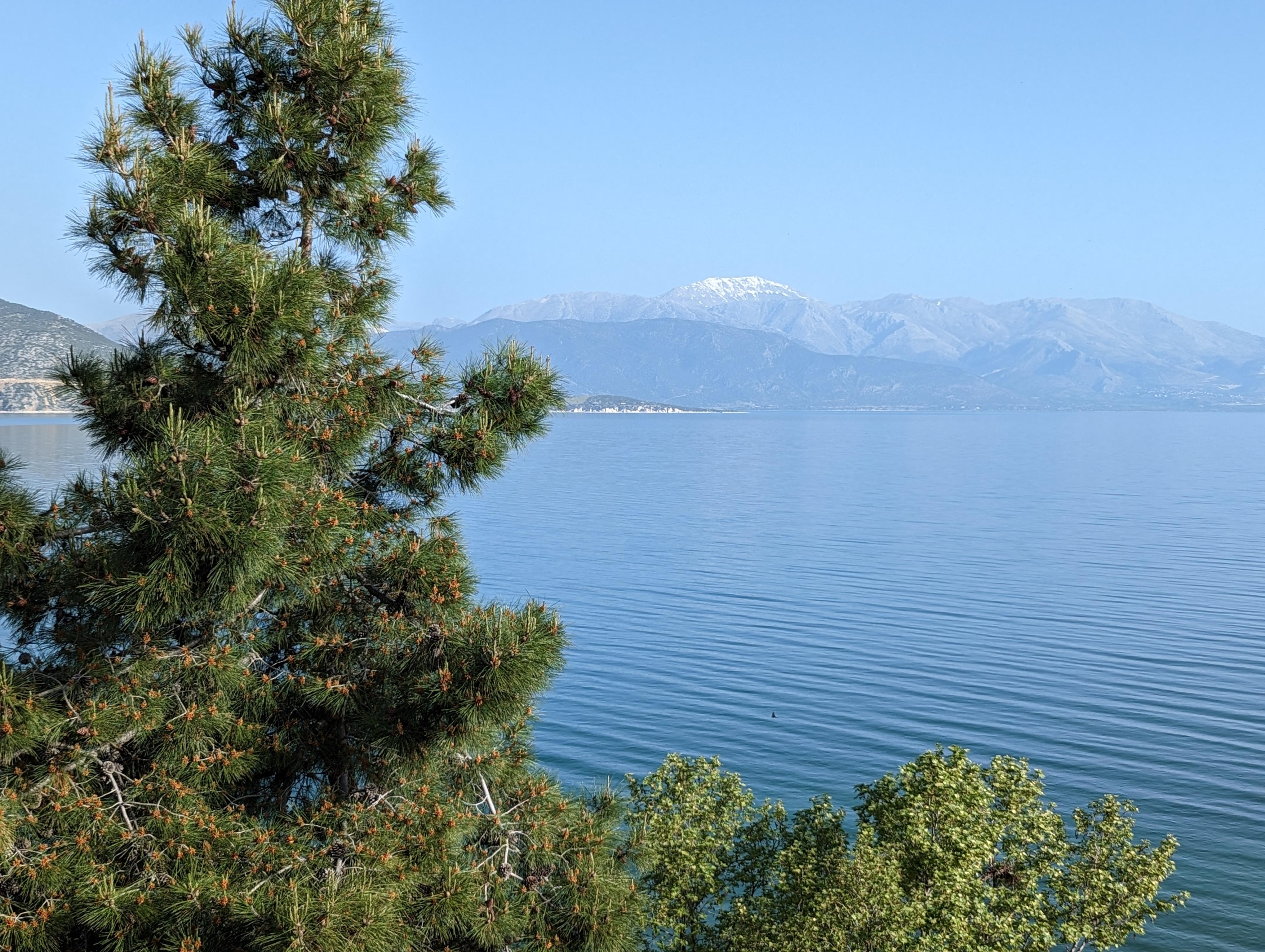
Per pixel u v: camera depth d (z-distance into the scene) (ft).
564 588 337.31
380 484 41.22
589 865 36.91
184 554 29.58
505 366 39.86
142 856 32.12
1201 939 115.24
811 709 203.31
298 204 39.93
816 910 59.98
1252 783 166.71
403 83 39.93
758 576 363.56
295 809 36.96
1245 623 291.38
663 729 188.85
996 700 212.43
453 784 38.96
